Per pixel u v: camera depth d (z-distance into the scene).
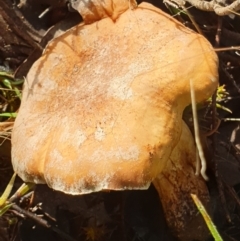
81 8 0.22
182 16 0.26
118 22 0.21
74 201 0.26
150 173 0.18
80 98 0.20
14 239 0.26
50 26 0.26
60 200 0.26
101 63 0.21
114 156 0.18
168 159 0.20
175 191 0.22
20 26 0.25
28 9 0.26
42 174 0.20
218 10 0.22
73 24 0.25
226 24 0.26
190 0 0.23
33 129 0.21
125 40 0.21
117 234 0.26
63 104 0.21
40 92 0.22
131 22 0.21
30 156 0.20
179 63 0.19
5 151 0.26
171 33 0.20
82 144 0.19
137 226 0.26
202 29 0.26
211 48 0.20
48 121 0.21
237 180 0.25
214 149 0.24
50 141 0.20
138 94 0.19
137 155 0.18
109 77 0.20
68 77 0.22
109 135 0.19
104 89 0.20
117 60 0.20
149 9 0.21
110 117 0.19
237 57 0.26
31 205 0.26
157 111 0.19
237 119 0.25
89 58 0.21
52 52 0.22
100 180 0.18
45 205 0.26
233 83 0.25
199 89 0.19
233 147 0.25
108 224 0.26
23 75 0.26
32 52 0.26
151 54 0.20
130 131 0.18
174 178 0.22
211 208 0.24
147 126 0.19
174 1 0.24
